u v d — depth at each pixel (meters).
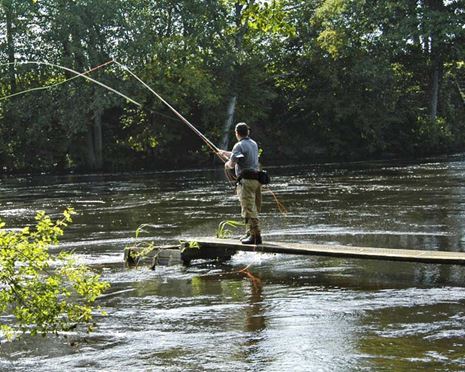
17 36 40.34
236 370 6.22
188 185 27.64
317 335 7.17
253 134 48.53
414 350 6.61
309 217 16.72
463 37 47.06
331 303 8.46
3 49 40.19
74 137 44.38
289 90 50.59
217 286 9.62
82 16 39.22
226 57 43.84
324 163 40.72
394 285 9.34
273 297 8.88
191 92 43.03
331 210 17.94
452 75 54.34
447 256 9.58
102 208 20.38
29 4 39.03
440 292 8.87
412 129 49.41
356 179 27.55
